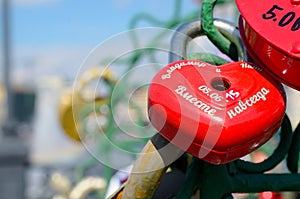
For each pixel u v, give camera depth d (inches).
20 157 321.1
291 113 106.7
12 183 319.0
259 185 65.0
